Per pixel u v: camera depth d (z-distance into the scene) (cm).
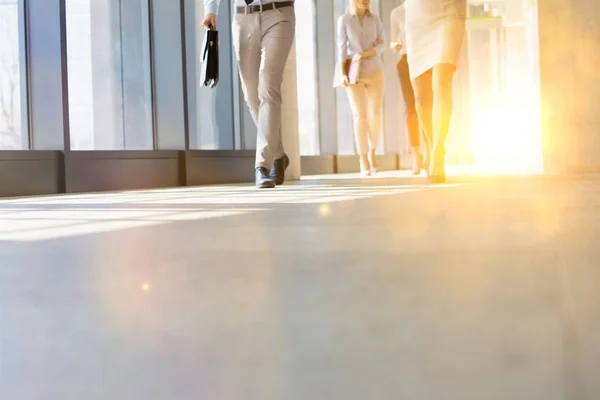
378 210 235
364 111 697
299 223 194
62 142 487
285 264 119
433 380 55
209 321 79
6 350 68
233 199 327
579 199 261
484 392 52
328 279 103
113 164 529
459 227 175
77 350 68
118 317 82
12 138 479
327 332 72
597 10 445
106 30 563
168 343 70
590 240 144
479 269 109
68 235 178
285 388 54
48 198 392
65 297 95
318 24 995
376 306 84
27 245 157
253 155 710
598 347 63
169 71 611
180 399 53
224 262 123
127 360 64
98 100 557
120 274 114
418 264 115
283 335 71
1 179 439
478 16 1455
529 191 317
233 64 719
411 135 711
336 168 981
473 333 70
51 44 481
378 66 677
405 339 68
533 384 53
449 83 423
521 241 144
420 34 434
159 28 608
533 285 95
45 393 56
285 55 417
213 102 693
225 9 709
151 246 149
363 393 52
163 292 97
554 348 63
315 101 998
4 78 474
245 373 59
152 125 610
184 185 606
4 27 472
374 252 131
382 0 1163
